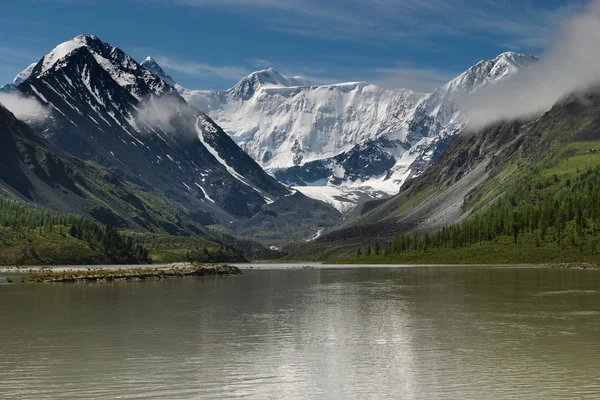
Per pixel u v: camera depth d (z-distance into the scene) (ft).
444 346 245.04
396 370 205.77
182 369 207.41
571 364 211.20
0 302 413.39
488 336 266.77
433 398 174.09
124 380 192.85
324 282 636.07
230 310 365.81
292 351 237.04
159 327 295.69
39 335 272.31
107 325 301.43
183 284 615.16
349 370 206.39
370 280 654.53
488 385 185.47
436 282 596.29
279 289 536.83
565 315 331.98
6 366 211.00
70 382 190.19
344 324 304.30
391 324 303.48
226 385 187.93
